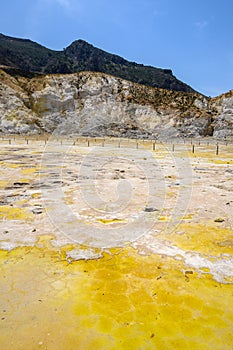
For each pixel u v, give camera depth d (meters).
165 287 3.32
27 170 11.48
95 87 52.66
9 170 11.40
